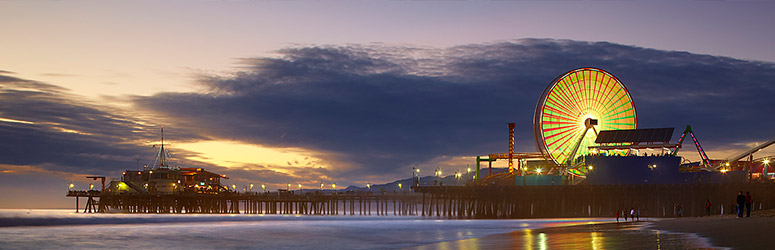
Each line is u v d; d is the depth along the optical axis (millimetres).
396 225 87688
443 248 44062
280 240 62156
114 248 54906
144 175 187000
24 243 59219
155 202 178250
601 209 112875
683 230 47812
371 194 158750
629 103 139375
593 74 137500
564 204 114375
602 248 38000
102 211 188375
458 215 124875
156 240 62344
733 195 107500
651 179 118062
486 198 121125
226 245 57219
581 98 137125
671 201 109812
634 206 111125
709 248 34688
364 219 118188
